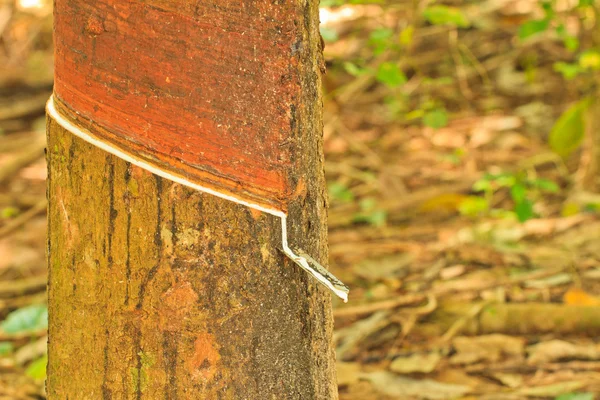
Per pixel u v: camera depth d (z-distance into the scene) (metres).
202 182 2.05
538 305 4.74
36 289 5.70
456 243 5.88
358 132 8.28
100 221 2.14
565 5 9.16
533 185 6.05
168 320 2.12
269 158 2.10
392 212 6.65
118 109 2.04
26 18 11.51
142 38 2.00
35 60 10.60
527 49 9.05
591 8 6.73
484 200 6.24
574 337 4.65
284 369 2.19
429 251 5.85
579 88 8.34
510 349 4.55
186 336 2.12
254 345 2.15
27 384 4.54
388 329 4.84
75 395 2.27
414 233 6.18
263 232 2.12
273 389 2.19
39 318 4.37
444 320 4.82
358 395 4.24
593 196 6.34
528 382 4.24
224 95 2.04
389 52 7.42
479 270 5.50
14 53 10.82
